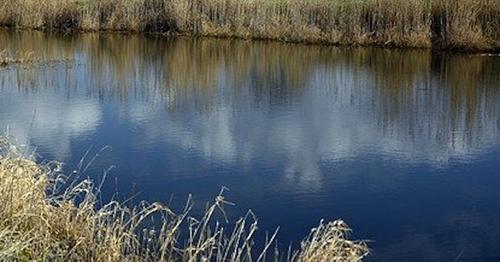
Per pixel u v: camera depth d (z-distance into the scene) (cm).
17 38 3197
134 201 1142
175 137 1596
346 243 795
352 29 3002
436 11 2914
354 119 1820
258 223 1060
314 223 1072
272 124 1753
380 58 2747
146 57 2814
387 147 1545
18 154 1036
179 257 820
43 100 1981
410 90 2192
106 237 780
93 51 2933
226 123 1756
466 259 959
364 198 1203
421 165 1413
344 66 2612
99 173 1298
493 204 1180
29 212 798
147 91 2184
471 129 1709
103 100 2023
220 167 1362
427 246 998
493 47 2772
